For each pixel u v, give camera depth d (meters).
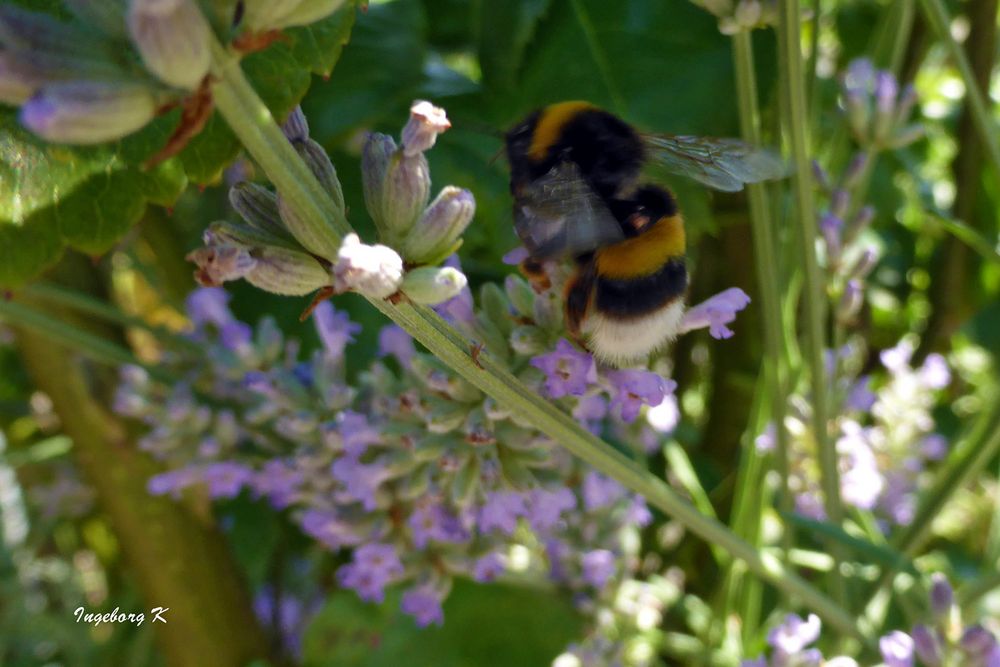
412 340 0.13
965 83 0.13
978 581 0.14
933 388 0.17
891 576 0.14
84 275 0.17
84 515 0.23
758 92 0.14
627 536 0.15
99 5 0.09
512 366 0.12
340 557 0.19
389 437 0.13
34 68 0.09
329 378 0.14
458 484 0.12
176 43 0.08
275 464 0.14
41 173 0.11
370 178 0.10
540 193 0.11
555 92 0.14
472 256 0.16
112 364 0.17
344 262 0.09
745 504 0.15
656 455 0.19
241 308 0.16
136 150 0.11
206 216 0.18
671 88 0.14
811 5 0.14
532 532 0.14
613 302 0.12
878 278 0.20
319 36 0.11
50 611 0.21
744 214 0.17
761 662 0.13
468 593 0.17
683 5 0.14
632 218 0.12
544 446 0.12
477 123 0.15
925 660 0.12
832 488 0.13
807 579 0.17
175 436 0.15
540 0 0.14
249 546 0.19
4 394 0.22
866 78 0.14
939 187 0.22
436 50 0.16
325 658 0.17
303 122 0.10
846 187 0.14
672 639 0.15
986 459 0.14
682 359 0.19
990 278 0.20
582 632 0.16
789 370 0.14
